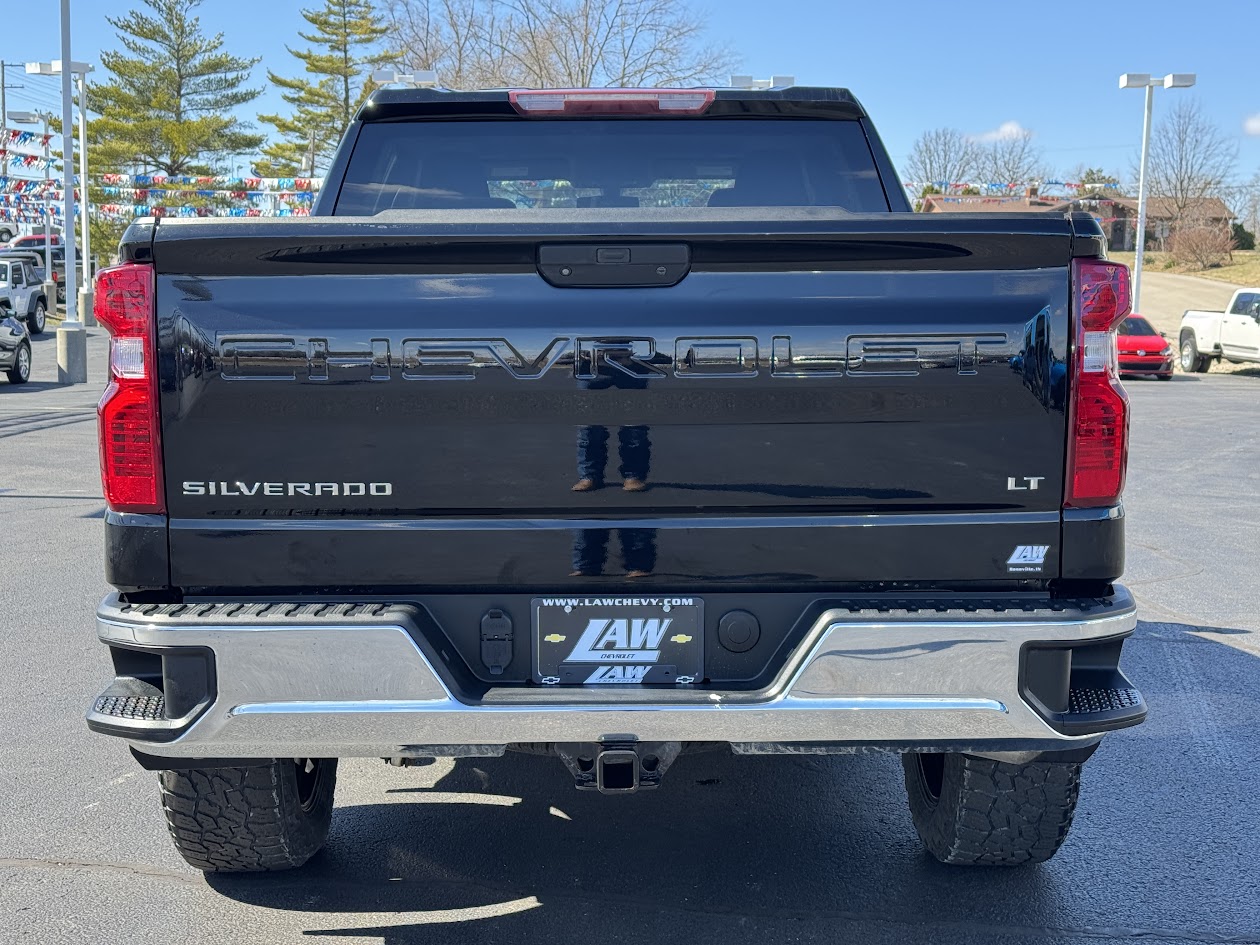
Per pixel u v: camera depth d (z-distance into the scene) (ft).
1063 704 9.03
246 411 9.00
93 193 218.79
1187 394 77.15
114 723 9.02
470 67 123.34
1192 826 13.16
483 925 10.85
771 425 9.07
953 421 9.09
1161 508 34.22
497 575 9.23
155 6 228.02
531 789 14.16
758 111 13.30
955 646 8.86
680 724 8.89
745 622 9.29
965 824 10.97
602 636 9.30
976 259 8.96
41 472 38.83
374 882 11.71
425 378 8.99
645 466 9.11
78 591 23.49
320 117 234.79
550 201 13.83
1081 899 11.41
